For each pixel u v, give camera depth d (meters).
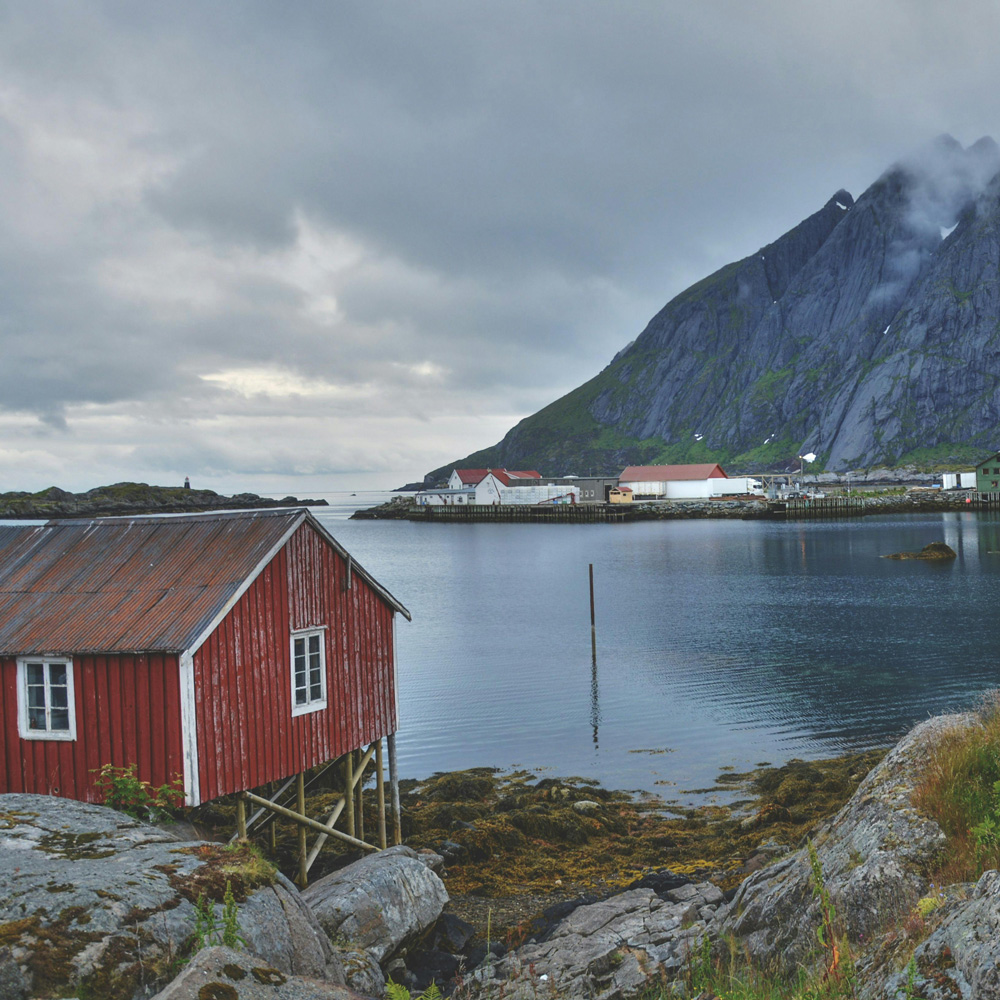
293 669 17.16
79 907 7.20
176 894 7.78
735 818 22.78
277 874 8.94
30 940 6.75
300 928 8.49
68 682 15.24
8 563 18.03
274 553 16.72
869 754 27.78
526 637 53.41
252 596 16.28
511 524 177.38
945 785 10.24
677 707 35.75
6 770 15.56
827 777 25.27
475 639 53.31
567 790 25.05
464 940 14.86
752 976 9.09
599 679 41.31
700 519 168.75
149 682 14.88
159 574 16.69
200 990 6.05
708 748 30.25
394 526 187.75
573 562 99.25
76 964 6.68
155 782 14.83
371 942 12.84
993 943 6.03
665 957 12.05
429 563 103.62
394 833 20.14
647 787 26.41
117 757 15.02
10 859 8.16
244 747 15.91
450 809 22.97
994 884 6.79
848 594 66.00
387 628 20.16
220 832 17.81
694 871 18.14
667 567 90.19
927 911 7.69
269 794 20.17
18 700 15.49
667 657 45.75
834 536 120.69
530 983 11.97
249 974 6.47
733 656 45.38
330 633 18.25
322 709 17.92
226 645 15.63
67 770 15.27
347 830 21.17
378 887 13.54
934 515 158.62
